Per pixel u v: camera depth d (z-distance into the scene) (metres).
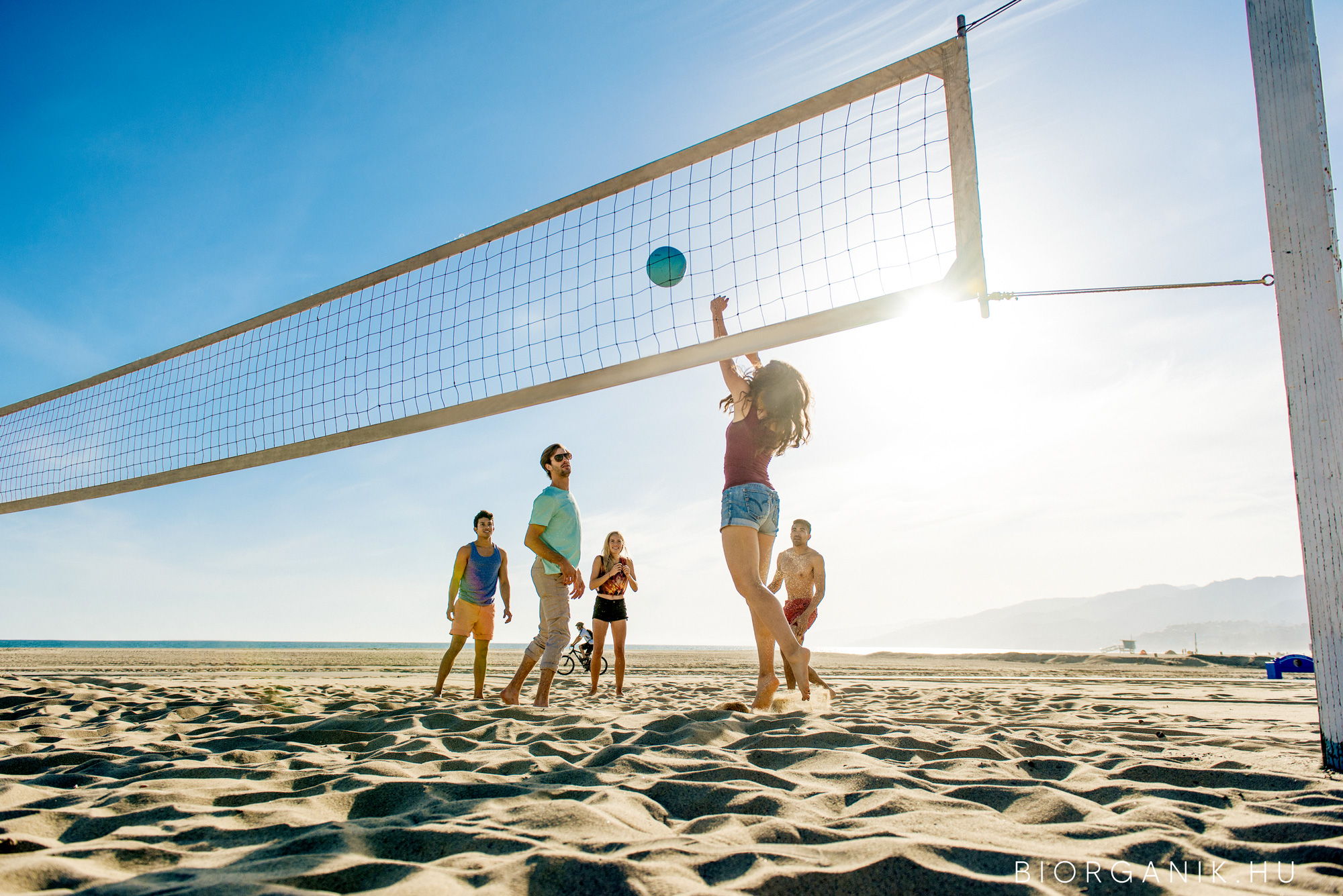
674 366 2.91
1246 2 2.14
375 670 11.86
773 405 3.16
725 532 3.17
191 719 3.49
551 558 4.02
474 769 1.93
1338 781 1.68
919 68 2.68
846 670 11.65
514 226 3.55
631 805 1.48
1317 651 1.87
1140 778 1.80
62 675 6.59
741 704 3.24
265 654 20.66
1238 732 3.00
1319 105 2.00
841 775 1.77
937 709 4.23
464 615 5.04
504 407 3.30
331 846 1.20
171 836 1.30
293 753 2.28
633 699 5.16
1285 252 1.99
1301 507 1.92
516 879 1.04
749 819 1.35
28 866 1.07
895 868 1.06
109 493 5.13
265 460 4.16
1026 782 1.65
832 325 2.67
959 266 2.52
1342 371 1.88
